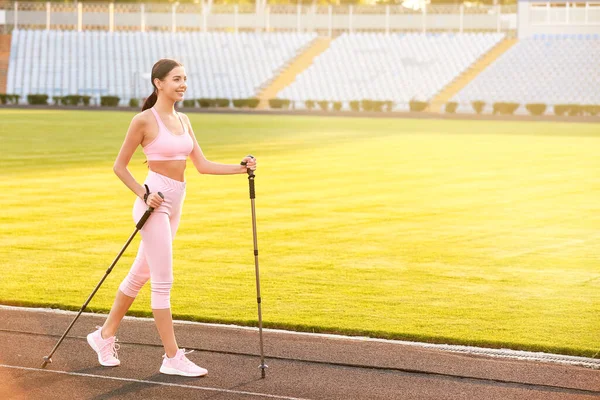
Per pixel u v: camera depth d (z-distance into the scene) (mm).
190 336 7465
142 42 67500
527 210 15844
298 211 15430
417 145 30984
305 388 6180
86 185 18516
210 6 70938
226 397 5977
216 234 13008
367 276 10258
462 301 9055
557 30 66062
